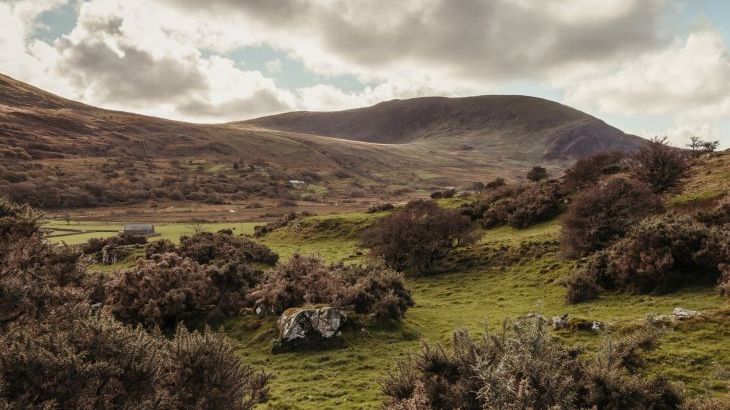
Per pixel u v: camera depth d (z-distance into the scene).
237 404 11.95
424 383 12.64
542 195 55.94
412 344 23.23
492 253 43.09
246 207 174.38
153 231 81.56
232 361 12.20
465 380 12.16
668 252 26.70
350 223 67.25
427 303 32.94
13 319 11.16
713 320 18.88
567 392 10.86
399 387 13.20
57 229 91.19
